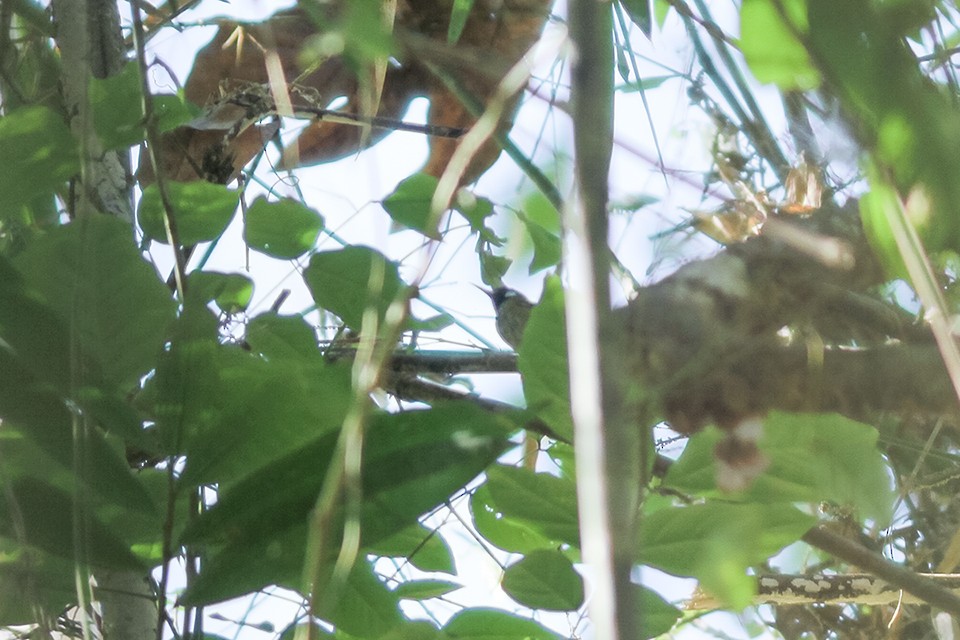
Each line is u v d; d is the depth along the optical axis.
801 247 5.04
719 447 5.06
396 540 5.20
